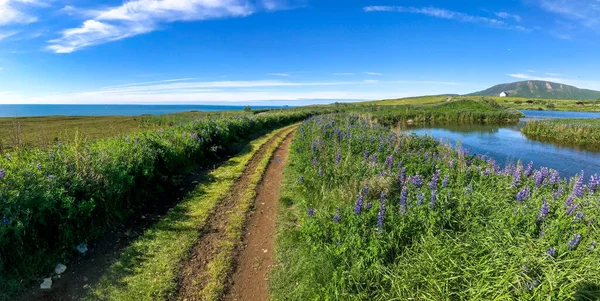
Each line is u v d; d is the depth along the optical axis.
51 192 5.29
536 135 33.56
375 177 7.55
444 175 7.97
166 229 6.43
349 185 7.76
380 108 68.12
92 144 8.55
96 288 4.59
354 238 4.92
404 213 5.50
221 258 5.53
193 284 4.86
